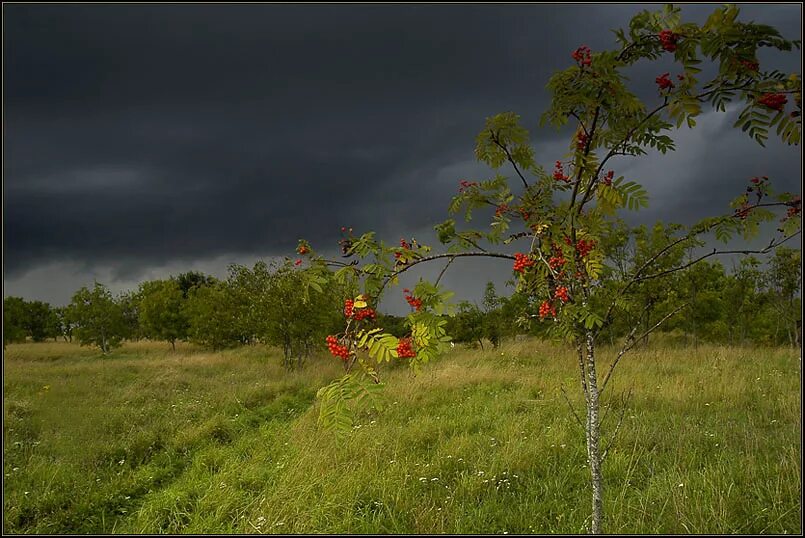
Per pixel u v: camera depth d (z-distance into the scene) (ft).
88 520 16.11
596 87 9.11
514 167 10.97
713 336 55.31
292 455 19.71
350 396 7.56
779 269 45.01
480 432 21.33
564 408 24.41
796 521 12.69
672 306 44.96
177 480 19.08
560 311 10.19
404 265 9.22
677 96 9.07
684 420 21.77
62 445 22.43
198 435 23.73
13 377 40.29
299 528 13.99
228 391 35.01
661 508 13.74
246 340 77.97
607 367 33.78
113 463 21.01
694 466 16.55
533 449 18.40
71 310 73.67
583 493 15.46
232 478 17.92
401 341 8.16
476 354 48.21
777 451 16.78
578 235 10.47
